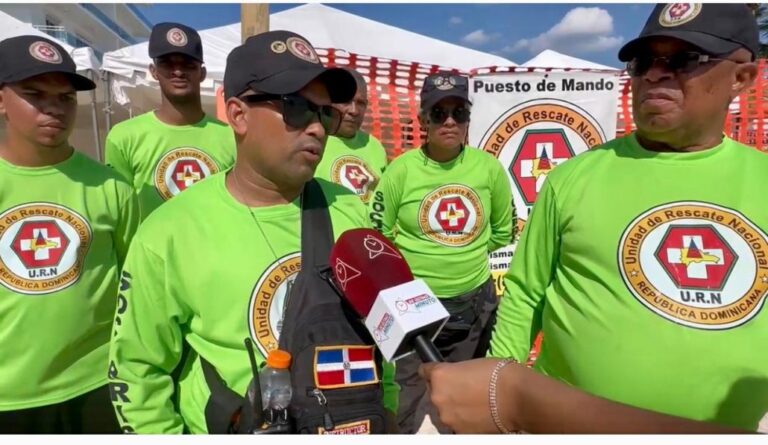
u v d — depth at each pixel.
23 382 2.14
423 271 3.61
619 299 1.60
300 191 1.64
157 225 1.55
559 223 1.81
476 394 1.19
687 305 1.53
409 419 3.27
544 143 4.17
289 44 1.47
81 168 2.37
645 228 1.60
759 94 4.55
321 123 1.49
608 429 1.05
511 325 1.99
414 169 3.58
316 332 1.37
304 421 1.32
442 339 3.65
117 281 2.46
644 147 1.73
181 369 1.66
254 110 1.47
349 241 1.43
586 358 1.66
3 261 2.13
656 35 1.52
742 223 1.54
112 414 2.40
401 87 4.98
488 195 3.65
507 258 4.38
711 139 1.65
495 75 4.11
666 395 1.52
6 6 17.20
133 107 8.89
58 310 2.20
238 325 1.49
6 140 2.23
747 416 1.50
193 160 3.76
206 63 8.41
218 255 1.51
